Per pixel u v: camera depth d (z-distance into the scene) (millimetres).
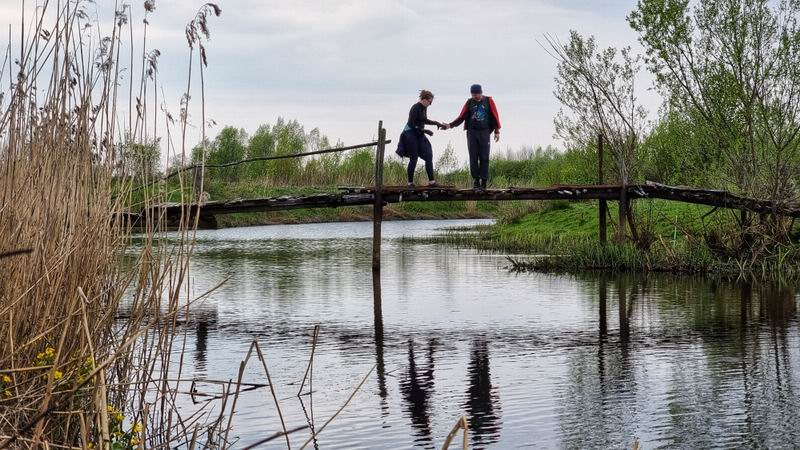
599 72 21422
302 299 15836
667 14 20422
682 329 12203
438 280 18609
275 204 20031
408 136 19703
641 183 21453
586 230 27172
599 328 12445
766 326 12281
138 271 6586
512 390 8922
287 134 53469
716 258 19625
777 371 9531
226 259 24141
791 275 18188
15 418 5176
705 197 19672
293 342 11609
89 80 6066
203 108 6027
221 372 9711
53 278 5570
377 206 20203
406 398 8641
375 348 11180
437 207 53281
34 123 5855
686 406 8203
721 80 20078
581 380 9297
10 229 5473
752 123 19859
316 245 29859
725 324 12516
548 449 6996
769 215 19234
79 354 5406
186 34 5879
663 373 9555
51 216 5621
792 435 7273
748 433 7348
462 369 9930
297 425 7645
